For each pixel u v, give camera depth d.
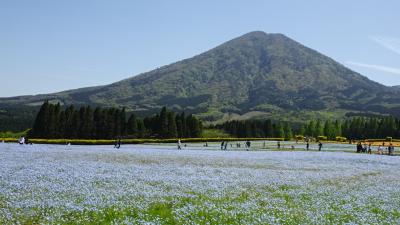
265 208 19.64
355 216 18.86
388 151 83.50
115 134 117.88
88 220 16.11
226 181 29.14
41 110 109.31
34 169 31.31
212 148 85.00
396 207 21.69
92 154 50.94
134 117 123.00
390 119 158.75
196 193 23.50
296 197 23.67
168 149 74.00
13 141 88.62
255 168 40.28
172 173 32.81
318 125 164.88
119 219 16.25
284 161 50.75
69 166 34.59
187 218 16.86
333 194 25.16
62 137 110.38
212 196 22.67
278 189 26.55
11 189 22.00
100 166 35.69
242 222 16.45
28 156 43.94
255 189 26.06
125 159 45.12
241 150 79.00
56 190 22.20
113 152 56.84
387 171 42.69
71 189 22.75
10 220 15.55
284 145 103.75
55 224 15.29
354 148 94.25
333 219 18.09
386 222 17.84
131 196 21.39
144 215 17.06
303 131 166.62
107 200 19.97
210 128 170.00
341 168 44.03
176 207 19.20
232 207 19.67
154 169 35.34
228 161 47.94
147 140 105.19
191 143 111.94
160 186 25.44
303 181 31.09
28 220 15.88
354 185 30.08
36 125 109.25
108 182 26.11
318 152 76.00
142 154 54.62
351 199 23.53
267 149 84.94
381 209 21.00
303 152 74.62
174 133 125.50
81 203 18.95
